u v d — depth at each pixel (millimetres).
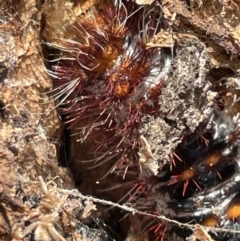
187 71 75
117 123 80
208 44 78
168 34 76
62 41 81
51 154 78
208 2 78
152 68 78
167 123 76
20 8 75
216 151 81
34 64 78
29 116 76
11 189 67
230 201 82
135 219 91
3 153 67
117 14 80
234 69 79
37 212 68
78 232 74
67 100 83
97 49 79
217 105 80
